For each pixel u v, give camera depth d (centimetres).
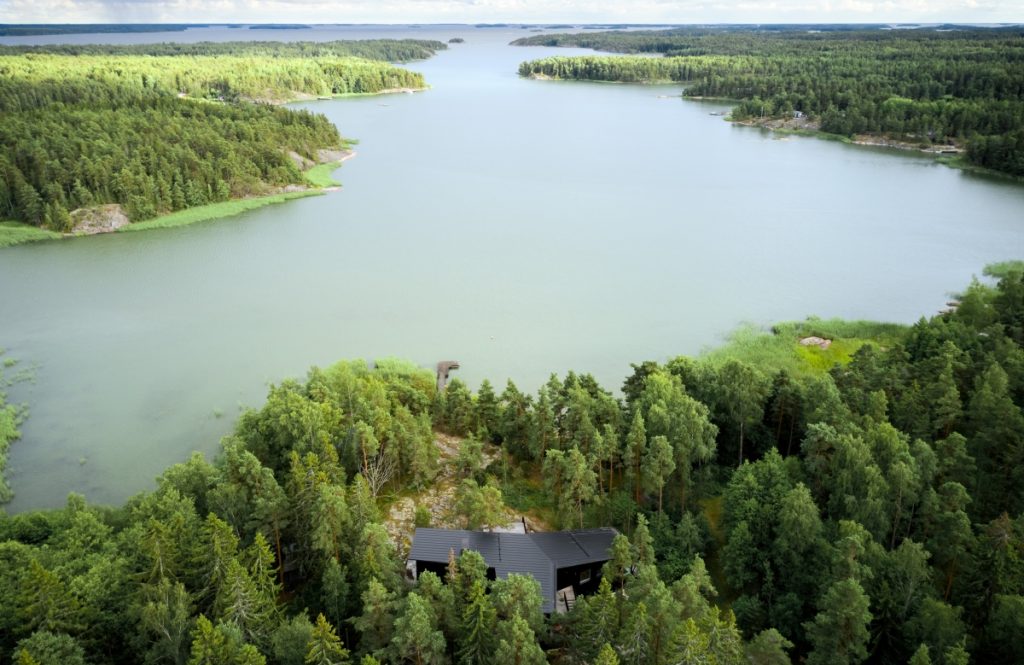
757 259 15625
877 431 6388
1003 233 17338
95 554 5444
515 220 18912
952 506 5659
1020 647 4588
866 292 13600
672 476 6862
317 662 4416
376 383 8250
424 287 13950
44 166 17912
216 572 4994
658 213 19575
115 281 14300
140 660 4791
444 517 6944
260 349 11269
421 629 4500
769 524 5881
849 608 4603
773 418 7769
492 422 8506
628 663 4450
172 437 8844
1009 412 6712
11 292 13638
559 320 12381
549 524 6894
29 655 4003
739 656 4400
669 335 11756
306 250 16338
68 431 8944
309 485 5956
